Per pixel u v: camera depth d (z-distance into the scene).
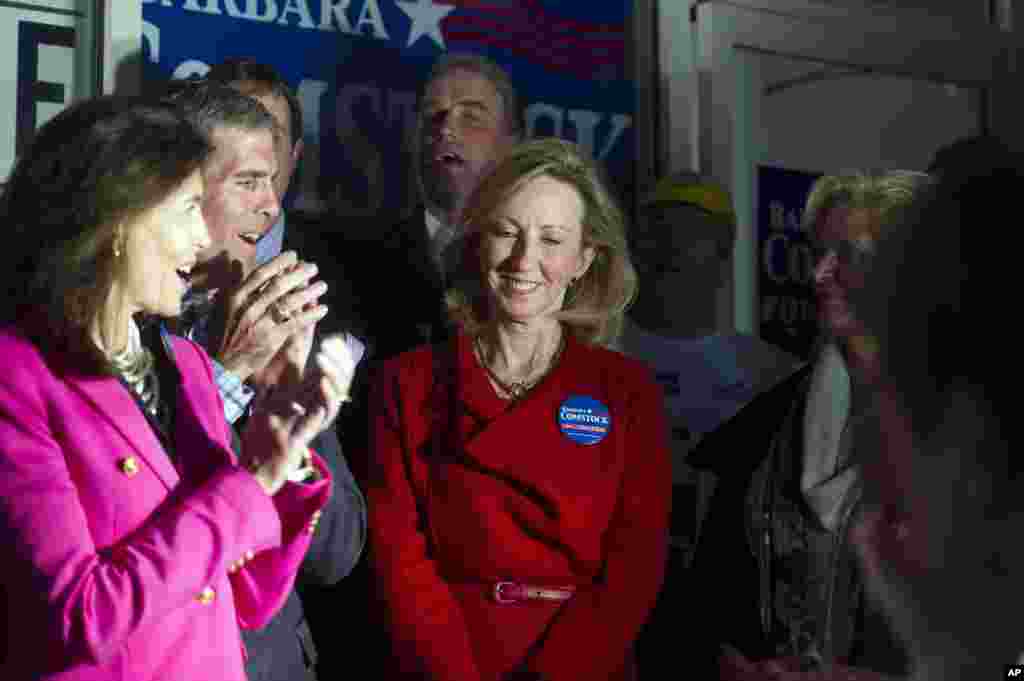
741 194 4.39
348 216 3.76
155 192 1.81
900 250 0.98
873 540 1.01
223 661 1.84
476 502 2.71
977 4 4.90
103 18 3.51
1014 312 0.93
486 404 2.80
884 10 4.68
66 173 1.79
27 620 1.66
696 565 3.05
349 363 1.90
